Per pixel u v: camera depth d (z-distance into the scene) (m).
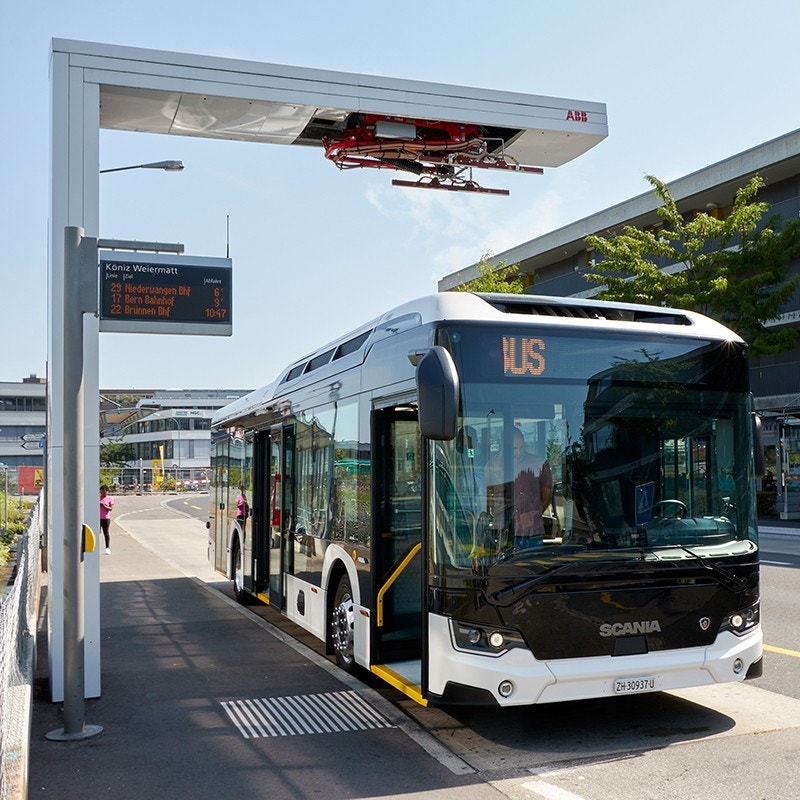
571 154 10.73
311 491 9.77
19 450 89.50
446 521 6.24
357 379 8.24
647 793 5.36
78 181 8.05
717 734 6.52
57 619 7.77
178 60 8.51
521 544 6.13
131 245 7.22
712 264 28.64
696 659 6.36
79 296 6.91
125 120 9.35
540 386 6.45
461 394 6.29
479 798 5.37
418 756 6.19
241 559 13.72
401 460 7.58
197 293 8.26
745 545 6.69
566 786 5.52
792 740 6.35
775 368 33.59
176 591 15.58
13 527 19.27
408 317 7.18
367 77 9.15
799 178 33.81
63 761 6.19
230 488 14.84
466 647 6.07
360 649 7.93
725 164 34.56
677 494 6.58
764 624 10.73
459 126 10.22
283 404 11.12
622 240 29.61
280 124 9.52
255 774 5.88
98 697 7.88
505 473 6.24
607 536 6.30
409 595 7.76
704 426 6.76
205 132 9.78
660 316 7.31
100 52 8.22
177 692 8.08
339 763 6.07
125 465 110.19
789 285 27.50
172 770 5.98
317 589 9.38
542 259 47.34
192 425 106.12
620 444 6.52
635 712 7.17
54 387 7.79
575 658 6.09
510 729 6.79
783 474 29.02
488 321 6.47
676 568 6.36
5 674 4.93
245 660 9.46
